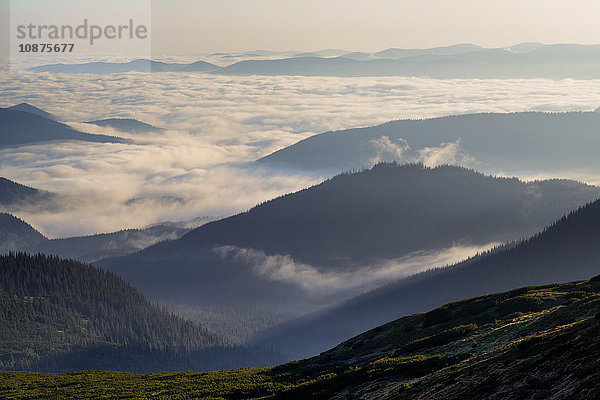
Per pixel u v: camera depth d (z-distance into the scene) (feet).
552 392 184.65
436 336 334.24
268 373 402.93
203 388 379.76
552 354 207.92
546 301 344.69
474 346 285.23
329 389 297.53
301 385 322.96
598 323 211.00
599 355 186.60
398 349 339.98
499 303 371.56
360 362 355.36
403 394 244.42
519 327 288.30
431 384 239.30
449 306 410.93
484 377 219.20
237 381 386.52
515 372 210.18
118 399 384.88
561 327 247.50
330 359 388.57
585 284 371.35
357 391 278.26
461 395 213.66
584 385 176.24
